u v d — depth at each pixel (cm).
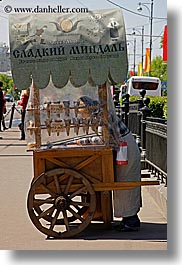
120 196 759
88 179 733
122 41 704
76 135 736
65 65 705
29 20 714
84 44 704
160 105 1845
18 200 989
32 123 734
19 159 1551
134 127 1492
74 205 730
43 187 726
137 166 755
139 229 776
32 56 704
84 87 736
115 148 737
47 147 731
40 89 725
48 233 729
